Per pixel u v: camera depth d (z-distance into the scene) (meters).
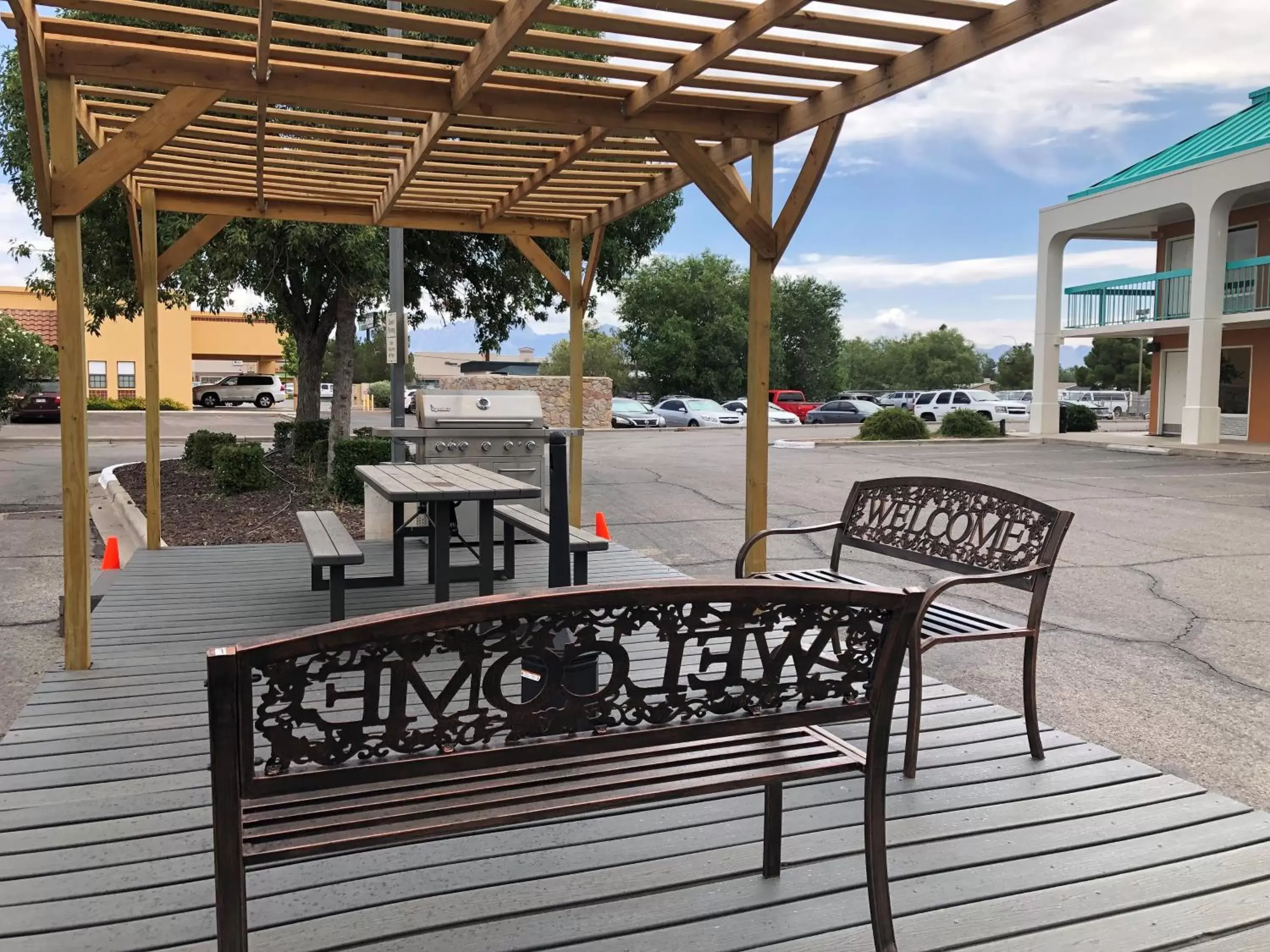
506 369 31.41
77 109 4.66
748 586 1.95
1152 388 23.02
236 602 5.50
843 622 2.07
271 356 46.59
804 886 2.45
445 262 12.93
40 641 5.80
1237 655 5.25
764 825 2.52
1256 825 2.84
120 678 4.11
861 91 4.38
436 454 7.00
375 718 1.74
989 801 2.97
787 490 12.90
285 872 2.48
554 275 8.15
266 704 1.65
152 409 7.21
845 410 34.34
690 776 2.07
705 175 5.00
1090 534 9.28
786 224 5.04
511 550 6.13
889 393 44.59
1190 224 21.42
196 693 3.94
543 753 1.86
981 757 3.32
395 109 4.51
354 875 2.48
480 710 1.82
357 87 4.43
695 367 44.91
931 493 3.91
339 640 1.66
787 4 3.46
